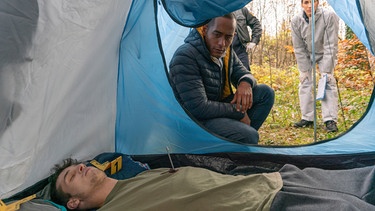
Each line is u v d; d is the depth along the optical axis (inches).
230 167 81.8
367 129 81.3
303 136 139.7
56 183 65.4
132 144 85.9
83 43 60.9
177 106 82.7
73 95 65.7
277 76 192.4
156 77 80.7
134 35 77.0
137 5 73.0
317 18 128.8
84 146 76.1
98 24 62.5
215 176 65.9
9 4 49.1
